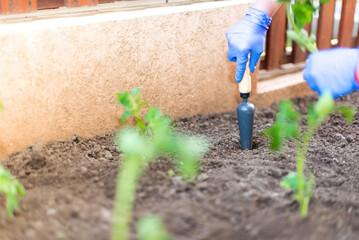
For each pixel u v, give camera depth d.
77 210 0.83
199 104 1.39
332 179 1.02
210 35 1.33
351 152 1.19
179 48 1.29
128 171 0.78
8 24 1.08
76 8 1.18
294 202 0.88
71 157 1.09
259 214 0.84
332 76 0.92
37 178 0.98
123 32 1.18
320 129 1.34
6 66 1.03
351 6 1.66
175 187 0.91
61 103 1.14
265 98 1.53
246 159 1.11
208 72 1.37
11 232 0.79
